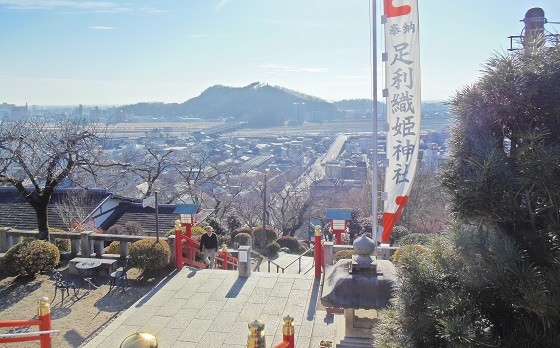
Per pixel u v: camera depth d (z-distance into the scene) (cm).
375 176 1063
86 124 2242
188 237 1264
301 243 2503
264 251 1997
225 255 1342
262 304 988
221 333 870
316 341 834
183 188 3189
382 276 625
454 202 362
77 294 1073
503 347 322
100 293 1083
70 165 1364
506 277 316
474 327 332
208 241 1258
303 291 1048
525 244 336
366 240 642
